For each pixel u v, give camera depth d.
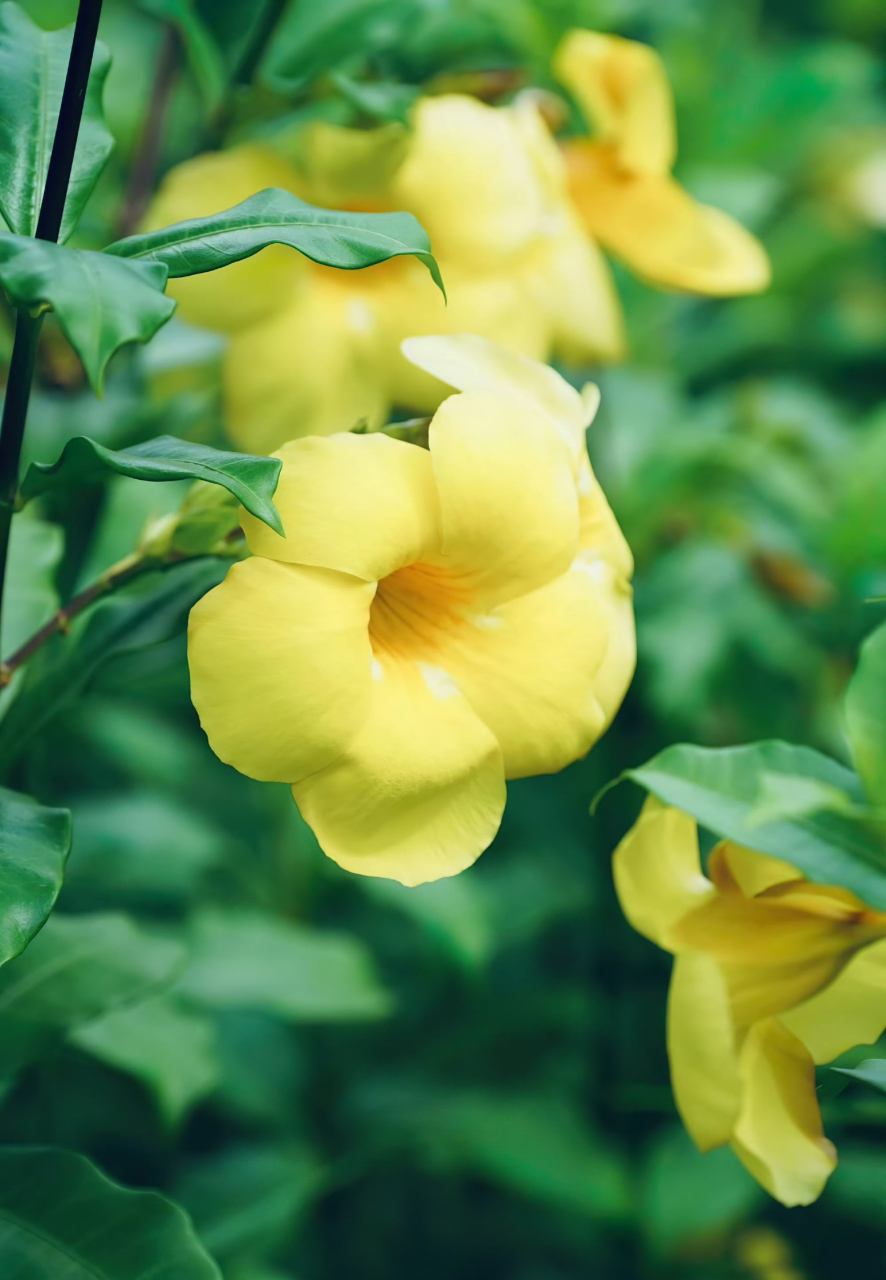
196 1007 0.80
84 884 0.81
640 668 0.87
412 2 0.77
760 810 0.61
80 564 0.72
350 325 0.73
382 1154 0.82
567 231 0.76
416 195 0.72
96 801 0.84
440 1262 0.86
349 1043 0.89
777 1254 0.82
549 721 0.63
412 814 0.62
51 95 0.61
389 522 0.61
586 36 0.78
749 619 0.89
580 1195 0.79
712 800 0.62
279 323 0.72
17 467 0.60
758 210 1.04
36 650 0.64
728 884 0.63
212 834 0.85
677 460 0.90
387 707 0.62
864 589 0.79
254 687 0.60
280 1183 0.80
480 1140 0.80
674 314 1.09
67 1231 0.62
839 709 0.87
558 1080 0.86
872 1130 0.72
